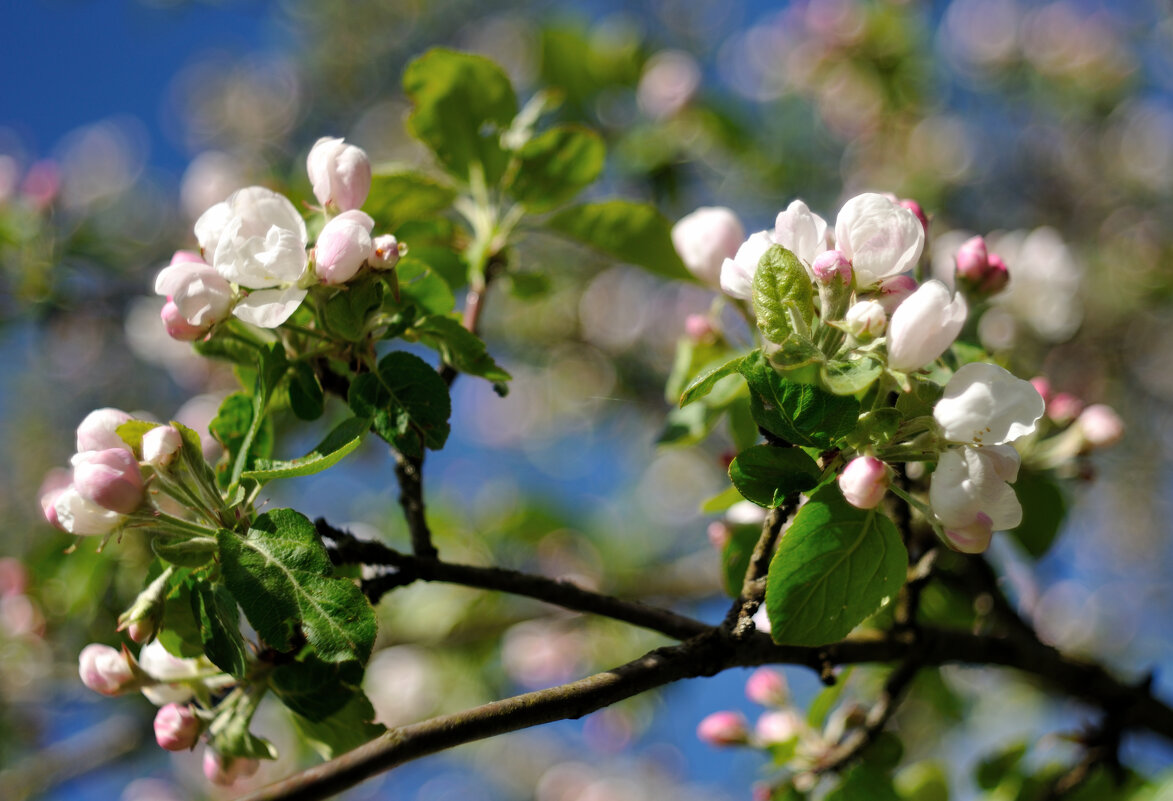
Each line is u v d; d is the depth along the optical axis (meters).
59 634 1.31
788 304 0.87
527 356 2.40
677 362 1.00
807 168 2.34
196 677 0.92
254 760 0.92
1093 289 2.49
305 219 0.96
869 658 0.98
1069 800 1.06
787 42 2.45
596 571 1.95
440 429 0.90
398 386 0.90
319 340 0.92
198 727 0.91
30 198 1.58
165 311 0.90
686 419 1.00
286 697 0.91
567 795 2.63
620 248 1.03
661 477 2.34
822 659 0.94
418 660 1.88
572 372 2.50
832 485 0.87
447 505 1.86
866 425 0.87
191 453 0.89
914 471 0.98
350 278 0.89
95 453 0.88
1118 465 2.43
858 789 1.00
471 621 1.70
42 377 2.38
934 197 2.35
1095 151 2.71
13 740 1.57
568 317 2.39
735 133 1.93
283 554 0.87
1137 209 2.62
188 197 2.01
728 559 0.98
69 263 1.64
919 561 0.99
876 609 0.88
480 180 1.02
